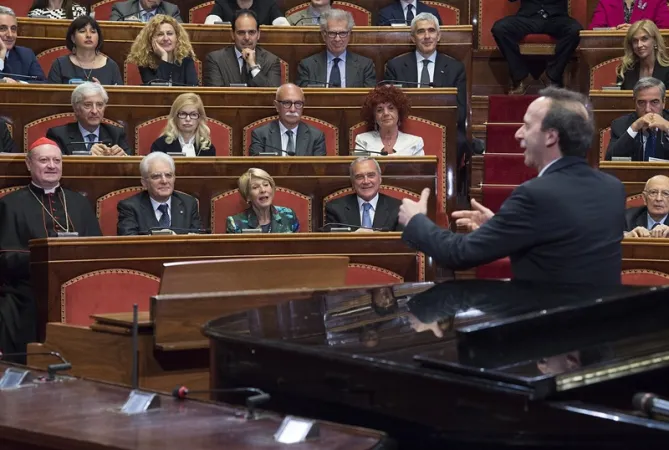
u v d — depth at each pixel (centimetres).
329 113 2041
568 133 888
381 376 669
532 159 913
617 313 777
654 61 2252
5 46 2094
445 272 1925
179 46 2162
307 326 793
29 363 1103
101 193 1708
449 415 639
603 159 2130
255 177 1661
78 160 1698
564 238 866
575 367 633
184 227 1655
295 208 1773
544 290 836
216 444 612
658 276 1593
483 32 2781
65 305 1323
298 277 1096
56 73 2094
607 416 591
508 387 612
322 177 1781
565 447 606
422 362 655
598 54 2412
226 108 2008
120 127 1908
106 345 1036
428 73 2255
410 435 657
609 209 880
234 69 2198
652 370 669
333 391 698
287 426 630
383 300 880
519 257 900
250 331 780
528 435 612
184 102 1886
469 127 2327
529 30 2627
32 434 653
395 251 1488
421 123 2028
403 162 1802
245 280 1059
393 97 1984
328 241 1466
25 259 1502
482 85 2756
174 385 999
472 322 752
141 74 2145
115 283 1346
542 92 918
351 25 2245
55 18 2308
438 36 2278
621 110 2128
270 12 2489
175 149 1889
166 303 972
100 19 2556
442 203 2034
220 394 775
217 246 1408
